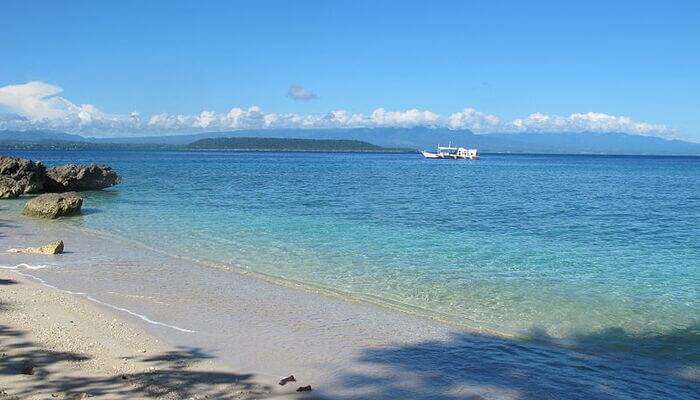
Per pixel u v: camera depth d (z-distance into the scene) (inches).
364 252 834.8
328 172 3673.7
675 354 435.2
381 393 350.3
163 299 555.2
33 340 409.1
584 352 438.0
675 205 1644.9
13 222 1114.7
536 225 1168.2
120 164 4753.9
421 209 1443.2
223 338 442.9
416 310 543.8
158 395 326.0
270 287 621.3
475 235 1015.0
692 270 735.7
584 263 774.5
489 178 3176.7
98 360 379.2
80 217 1205.1
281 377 368.5
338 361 402.9
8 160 1726.1
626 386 373.7
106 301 537.0
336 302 565.9
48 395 315.6
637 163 7785.4
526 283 653.3
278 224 1123.9
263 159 7332.7
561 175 3745.1
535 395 354.9
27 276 630.5
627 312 542.6
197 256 791.7
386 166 5128.0
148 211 1325.0
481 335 472.7
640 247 913.5
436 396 348.8
